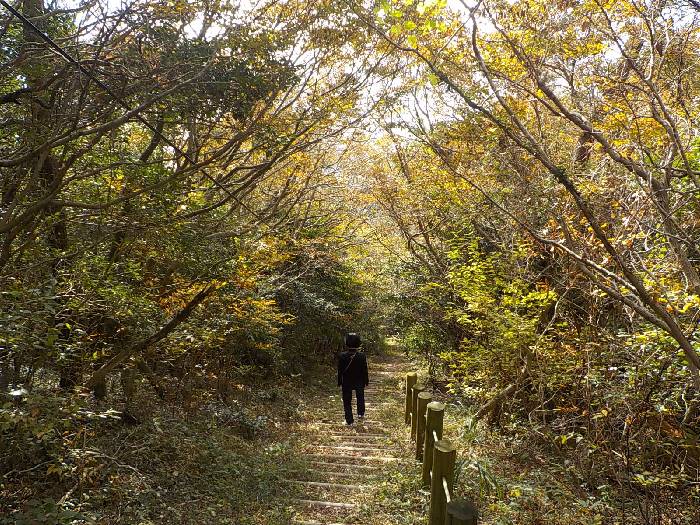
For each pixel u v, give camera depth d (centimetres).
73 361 407
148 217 432
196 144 565
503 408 701
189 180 538
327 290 1316
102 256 467
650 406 446
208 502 493
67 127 402
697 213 344
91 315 466
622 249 344
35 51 372
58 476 422
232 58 416
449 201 680
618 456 475
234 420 770
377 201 1019
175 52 397
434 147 552
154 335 521
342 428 816
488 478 506
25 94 395
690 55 348
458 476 520
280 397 1035
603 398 479
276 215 835
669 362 411
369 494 516
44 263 392
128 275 492
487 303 635
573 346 568
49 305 313
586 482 506
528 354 603
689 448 448
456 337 998
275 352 1076
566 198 363
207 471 555
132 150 552
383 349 2198
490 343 673
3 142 422
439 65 349
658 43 323
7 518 337
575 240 352
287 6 510
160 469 526
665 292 312
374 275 1355
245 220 710
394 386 1335
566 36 352
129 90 395
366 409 984
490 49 375
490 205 590
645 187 311
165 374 745
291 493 532
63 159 396
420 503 482
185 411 723
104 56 402
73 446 382
